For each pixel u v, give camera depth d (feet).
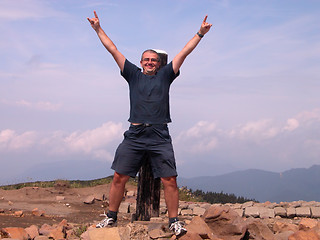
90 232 13.66
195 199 52.85
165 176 13.41
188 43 13.41
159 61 13.91
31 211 35.42
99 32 14.15
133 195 47.11
